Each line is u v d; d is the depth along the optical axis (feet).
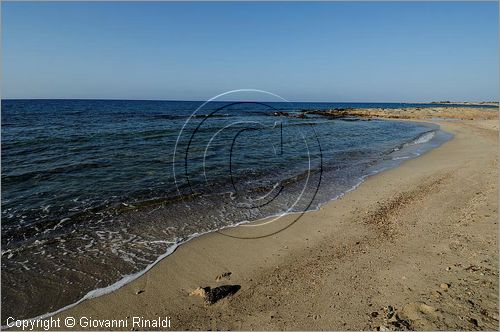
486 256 17.10
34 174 39.19
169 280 17.42
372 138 82.64
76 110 189.98
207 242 22.02
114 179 37.73
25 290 16.51
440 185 33.88
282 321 13.67
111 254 20.34
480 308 12.95
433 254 18.37
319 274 17.29
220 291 15.83
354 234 22.74
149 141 68.18
